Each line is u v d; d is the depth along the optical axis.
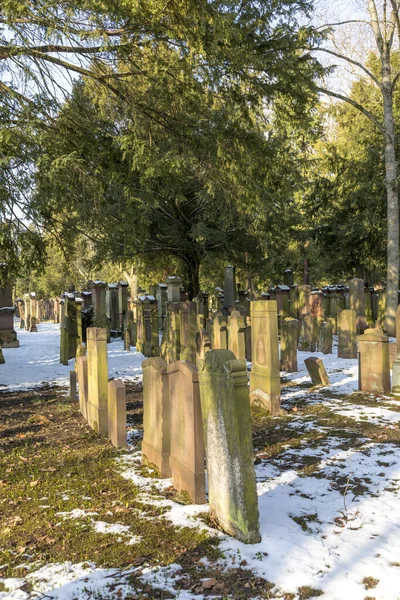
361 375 9.84
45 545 3.97
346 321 14.11
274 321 8.43
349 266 31.98
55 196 10.35
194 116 12.01
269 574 3.44
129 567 3.59
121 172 11.53
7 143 9.27
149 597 3.22
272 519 4.33
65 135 10.75
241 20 10.77
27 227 10.77
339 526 4.22
